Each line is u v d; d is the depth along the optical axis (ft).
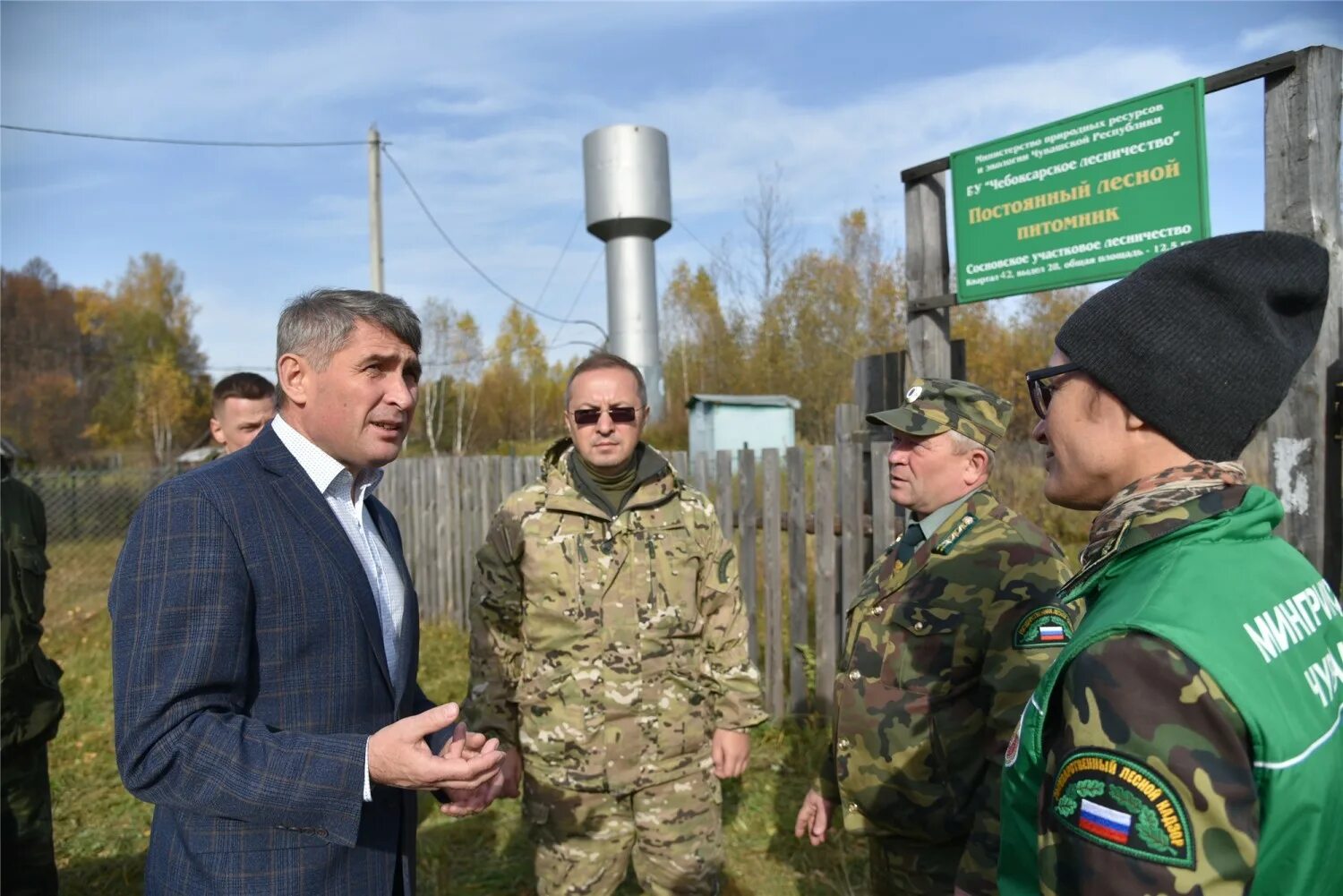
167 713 4.50
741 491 15.47
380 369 5.37
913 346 12.91
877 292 88.89
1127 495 3.35
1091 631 3.04
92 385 125.70
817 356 88.99
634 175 45.52
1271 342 3.16
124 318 135.44
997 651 6.08
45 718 9.46
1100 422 3.48
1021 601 6.11
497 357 140.56
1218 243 3.28
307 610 5.02
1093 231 10.37
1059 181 10.67
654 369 46.55
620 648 8.16
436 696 17.71
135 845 12.67
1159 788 2.67
